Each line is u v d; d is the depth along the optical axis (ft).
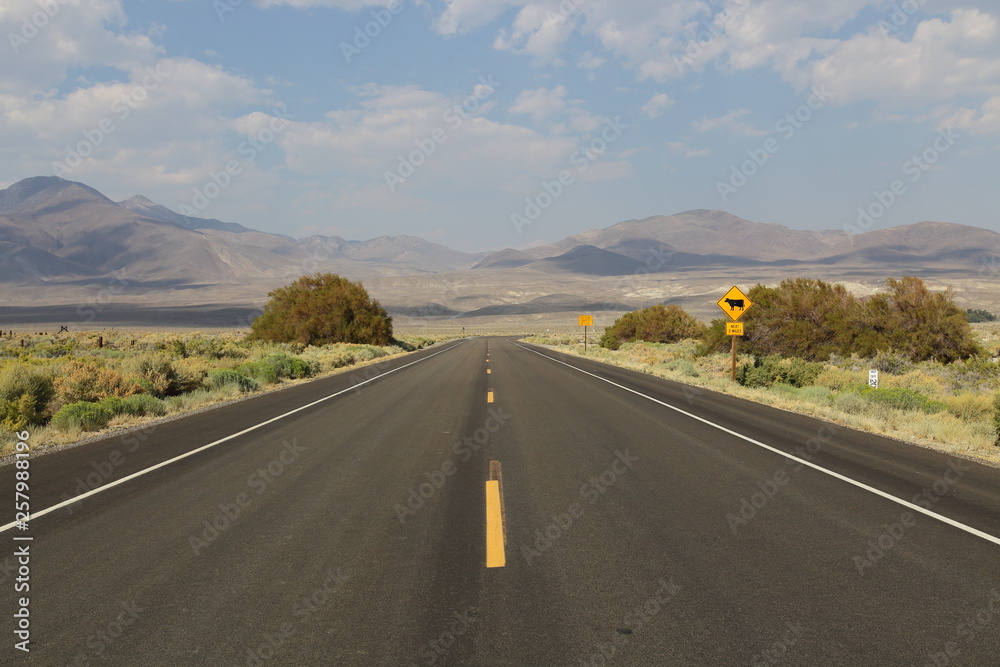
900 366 89.15
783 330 107.04
